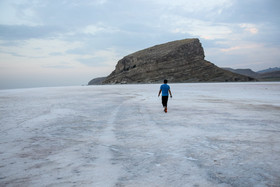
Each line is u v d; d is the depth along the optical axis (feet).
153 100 51.42
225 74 444.96
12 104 44.73
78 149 13.84
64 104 43.70
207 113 29.09
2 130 19.77
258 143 14.57
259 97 55.72
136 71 537.65
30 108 37.17
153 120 24.61
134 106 39.19
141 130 19.44
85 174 9.70
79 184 8.64
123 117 27.07
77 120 25.08
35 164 11.10
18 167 10.69
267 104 39.40
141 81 492.13
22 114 29.99
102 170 10.19
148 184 8.59
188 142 15.11
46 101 51.57
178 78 460.96
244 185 8.45
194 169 10.18
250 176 9.30
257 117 25.52
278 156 11.87
